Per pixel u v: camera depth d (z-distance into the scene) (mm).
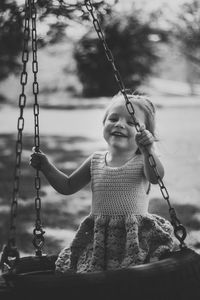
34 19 2799
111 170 2998
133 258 2793
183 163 10258
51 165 3104
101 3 3826
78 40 8641
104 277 2227
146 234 2881
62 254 3020
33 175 9516
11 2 3881
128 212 2912
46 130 17734
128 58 19531
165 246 2830
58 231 5762
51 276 2230
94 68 21609
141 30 9688
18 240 5465
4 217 6441
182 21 8148
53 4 3697
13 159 11633
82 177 3172
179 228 2555
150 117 3119
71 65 25141
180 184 8391
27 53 2674
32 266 2977
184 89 32031
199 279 2441
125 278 2236
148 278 2268
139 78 21547
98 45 9211
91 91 27406
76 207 6961
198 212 6496
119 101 3096
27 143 14508
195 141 13312
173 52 11078
